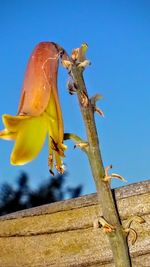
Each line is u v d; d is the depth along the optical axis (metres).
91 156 0.12
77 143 0.13
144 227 0.15
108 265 0.15
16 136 0.13
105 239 0.15
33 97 0.14
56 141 0.13
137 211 0.15
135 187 0.15
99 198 0.12
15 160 0.13
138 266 0.15
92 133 0.12
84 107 0.12
